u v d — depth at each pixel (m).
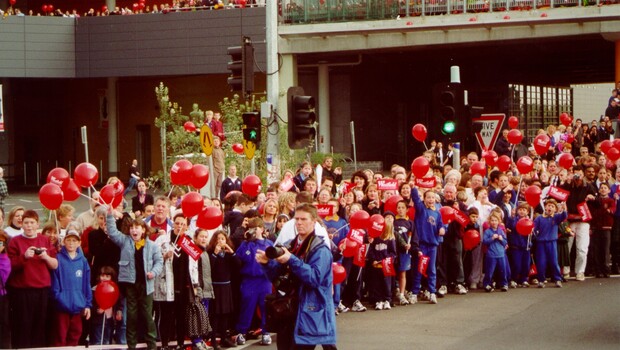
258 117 25.39
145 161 60.50
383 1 46.44
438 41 45.94
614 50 49.19
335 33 47.44
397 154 58.66
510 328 19.31
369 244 21.66
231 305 18.19
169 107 40.84
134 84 60.62
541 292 23.86
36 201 48.66
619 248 26.77
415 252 22.28
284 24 48.66
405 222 22.02
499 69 59.06
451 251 23.58
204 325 17.61
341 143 54.75
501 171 25.94
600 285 24.95
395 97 58.34
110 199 17.81
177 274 17.50
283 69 49.19
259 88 52.75
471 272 24.31
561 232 25.45
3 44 53.53
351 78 54.47
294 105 24.56
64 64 54.53
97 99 62.28
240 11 51.44
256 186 21.08
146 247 17.20
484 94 59.22
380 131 57.00
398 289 22.64
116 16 53.91
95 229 17.84
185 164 19.03
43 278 16.81
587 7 42.88
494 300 22.72
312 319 13.61
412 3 45.94
